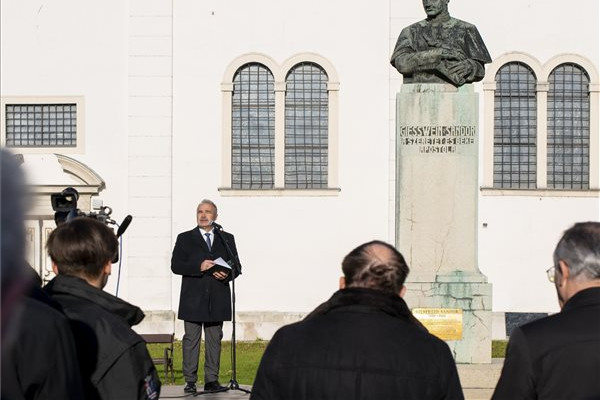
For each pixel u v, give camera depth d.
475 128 13.01
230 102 28.25
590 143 28.09
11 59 28.38
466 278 12.83
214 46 28.36
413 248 13.02
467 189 13.01
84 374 4.85
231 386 13.37
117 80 28.31
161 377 17.83
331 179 27.97
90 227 5.22
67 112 28.44
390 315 4.77
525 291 27.62
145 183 28.11
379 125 28.06
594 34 28.03
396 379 4.56
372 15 28.17
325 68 28.20
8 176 2.99
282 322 27.72
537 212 27.78
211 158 28.19
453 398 4.65
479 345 12.66
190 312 13.06
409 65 13.15
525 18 28.05
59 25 28.39
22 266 3.01
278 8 28.31
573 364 4.43
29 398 4.09
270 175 28.36
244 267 27.89
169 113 28.25
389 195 27.95
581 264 4.62
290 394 4.64
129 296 27.84
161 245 28.02
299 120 28.42
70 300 5.02
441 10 13.33
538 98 27.97
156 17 28.33
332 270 27.89
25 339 4.07
